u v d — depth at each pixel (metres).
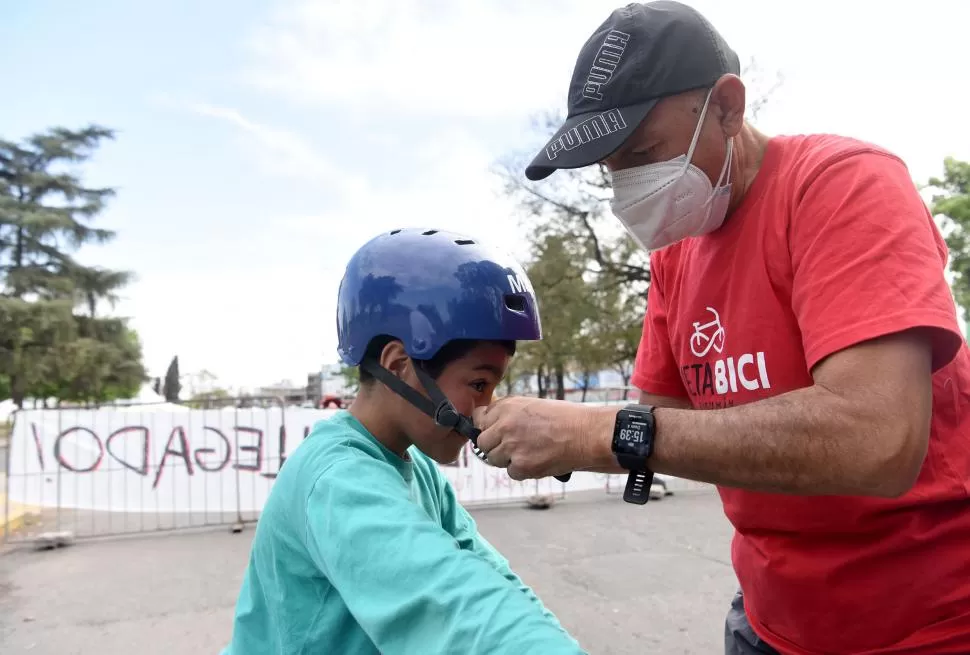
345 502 1.21
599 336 23.47
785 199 1.46
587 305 23.14
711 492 8.90
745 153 1.58
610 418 1.31
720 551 5.84
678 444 1.24
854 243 1.25
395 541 1.12
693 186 1.52
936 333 1.18
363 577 1.12
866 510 1.42
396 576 1.09
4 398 42.97
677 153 1.50
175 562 5.77
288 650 1.34
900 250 1.22
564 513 7.53
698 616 4.33
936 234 1.36
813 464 1.16
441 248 1.48
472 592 1.03
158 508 7.25
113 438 7.22
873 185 1.29
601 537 6.36
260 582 1.45
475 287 1.42
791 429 1.17
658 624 4.21
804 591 1.56
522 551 5.86
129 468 7.23
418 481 1.68
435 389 1.42
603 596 4.69
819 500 1.47
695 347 1.70
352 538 1.16
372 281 1.48
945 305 1.19
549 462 1.35
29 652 3.89
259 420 7.53
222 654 1.54
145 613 4.49
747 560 1.73
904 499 1.39
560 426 1.34
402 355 1.45
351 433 1.46
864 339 1.18
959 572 1.41
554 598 4.66
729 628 1.96
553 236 23.38
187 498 7.31
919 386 1.16
